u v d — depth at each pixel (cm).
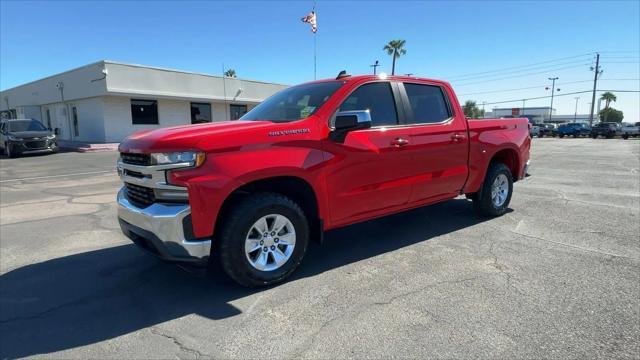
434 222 573
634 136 4338
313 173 372
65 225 598
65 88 2706
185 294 358
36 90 3116
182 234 320
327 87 425
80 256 461
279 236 368
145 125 2648
